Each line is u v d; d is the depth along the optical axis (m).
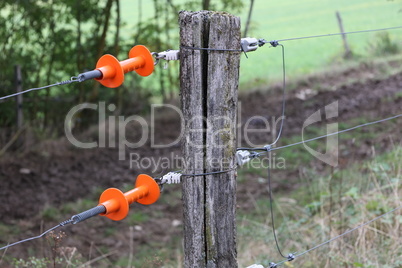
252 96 14.70
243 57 18.31
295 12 26.41
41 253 6.91
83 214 2.61
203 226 3.08
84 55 12.96
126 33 14.91
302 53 19.73
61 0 12.43
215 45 2.91
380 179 6.77
